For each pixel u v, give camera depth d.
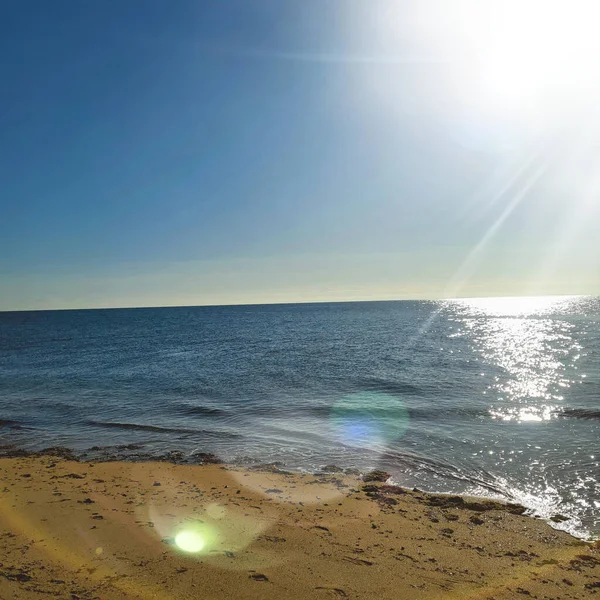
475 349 37.06
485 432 14.09
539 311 121.31
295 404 18.23
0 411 18.28
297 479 10.41
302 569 5.94
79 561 5.94
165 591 5.19
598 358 31.23
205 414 17.05
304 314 126.25
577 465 11.02
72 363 33.34
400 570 6.08
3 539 6.63
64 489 9.39
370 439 13.65
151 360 33.56
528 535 7.55
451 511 8.62
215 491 9.45
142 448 13.20
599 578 6.00
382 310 149.25
